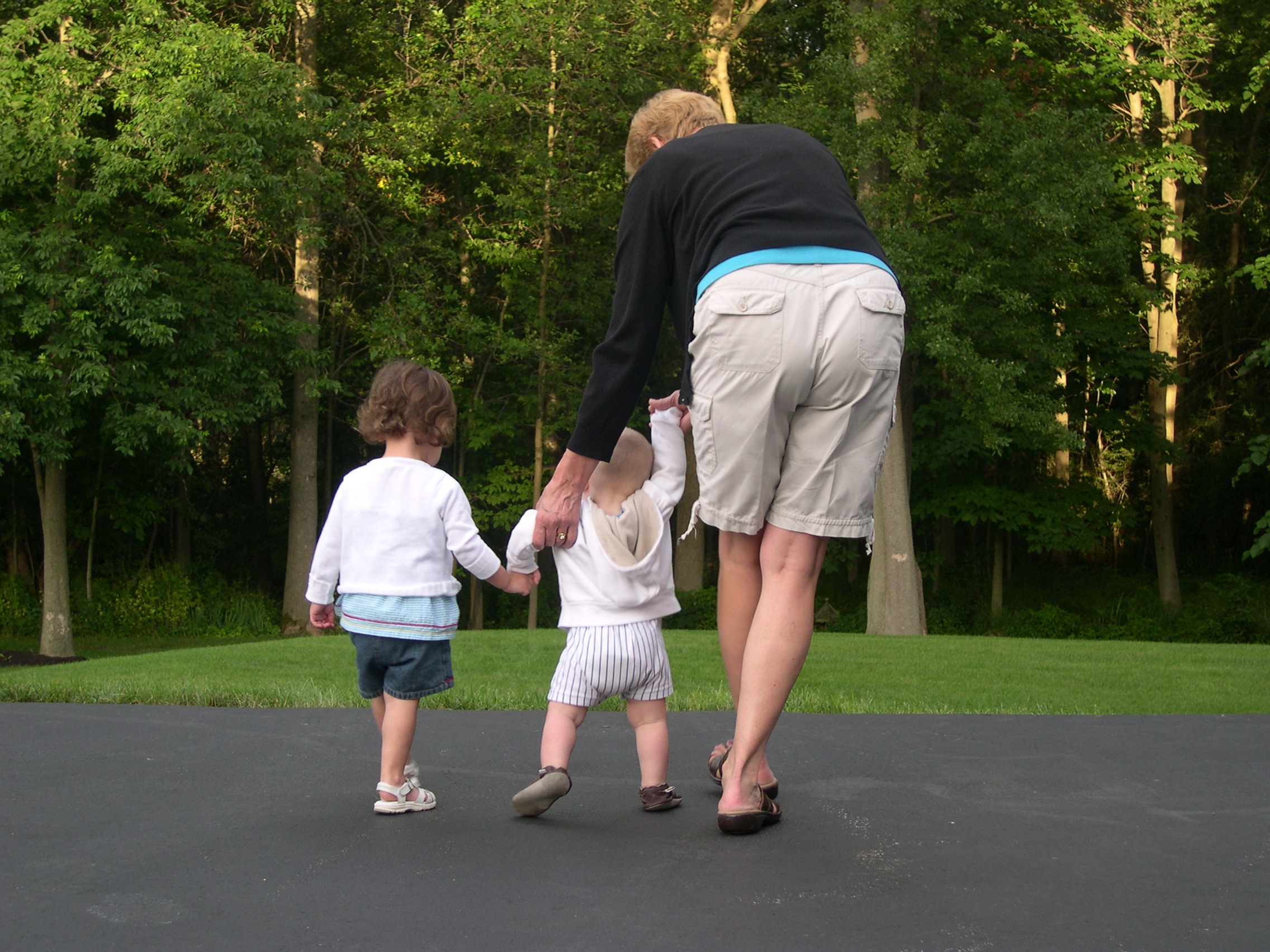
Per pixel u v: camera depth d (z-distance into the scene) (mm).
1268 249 25641
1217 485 27844
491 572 2936
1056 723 4215
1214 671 8492
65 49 15586
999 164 16547
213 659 8266
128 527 21953
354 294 22344
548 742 2785
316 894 2000
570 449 2631
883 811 2689
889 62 16250
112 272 15289
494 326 20516
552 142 19797
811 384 2303
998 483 24125
